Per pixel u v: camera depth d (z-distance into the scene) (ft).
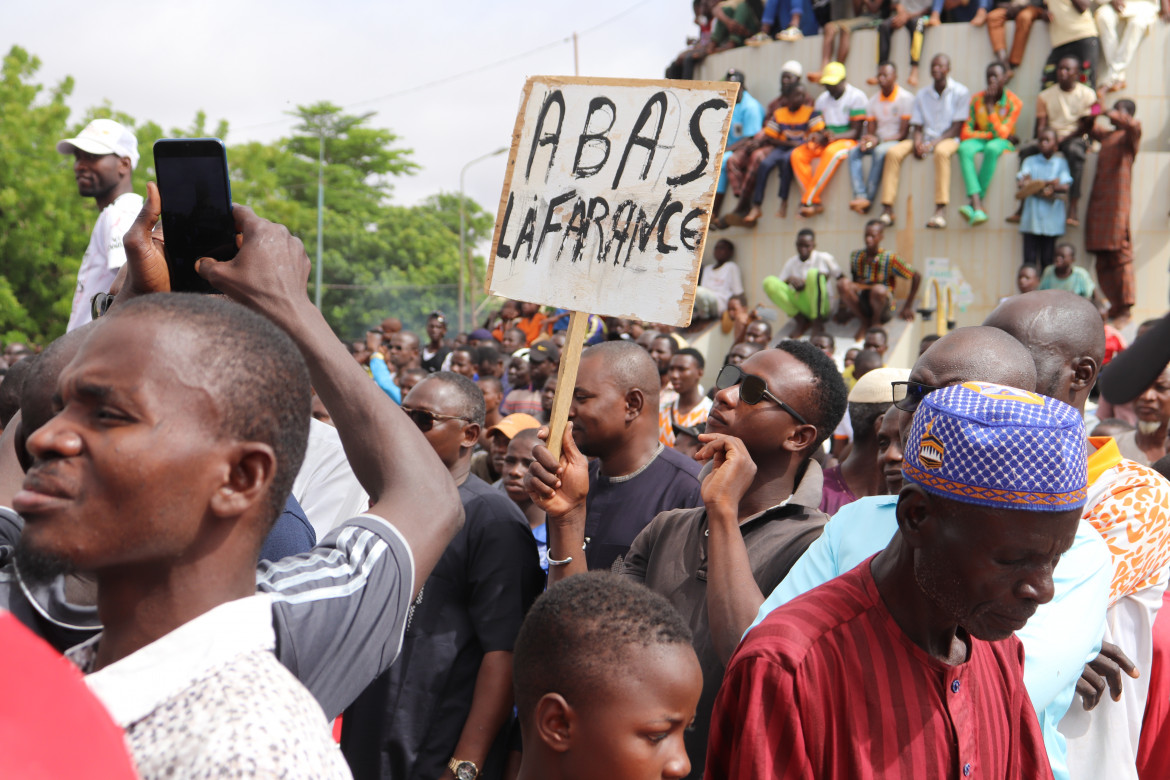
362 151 235.81
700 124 8.43
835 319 43.09
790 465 9.89
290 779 3.30
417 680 10.12
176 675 3.61
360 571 4.76
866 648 5.87
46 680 2.19
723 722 5.92
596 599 6.21
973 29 43.86
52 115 107.45
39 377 6.10
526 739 6.38
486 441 22.50
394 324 45.32
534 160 9.07
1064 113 41.09
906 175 43.14
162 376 3.76
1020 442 5.34
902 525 5.81
